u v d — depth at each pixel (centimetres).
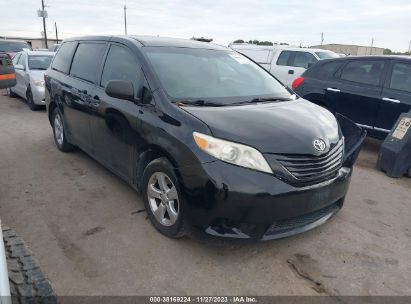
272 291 272
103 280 276
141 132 342
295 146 291
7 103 1074
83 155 559
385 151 532
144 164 357
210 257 308
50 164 518
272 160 281
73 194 421
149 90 348
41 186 442
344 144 359
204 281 279
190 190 289
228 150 279
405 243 344
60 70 547
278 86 431
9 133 697
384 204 431
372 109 617
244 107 342
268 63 1198
